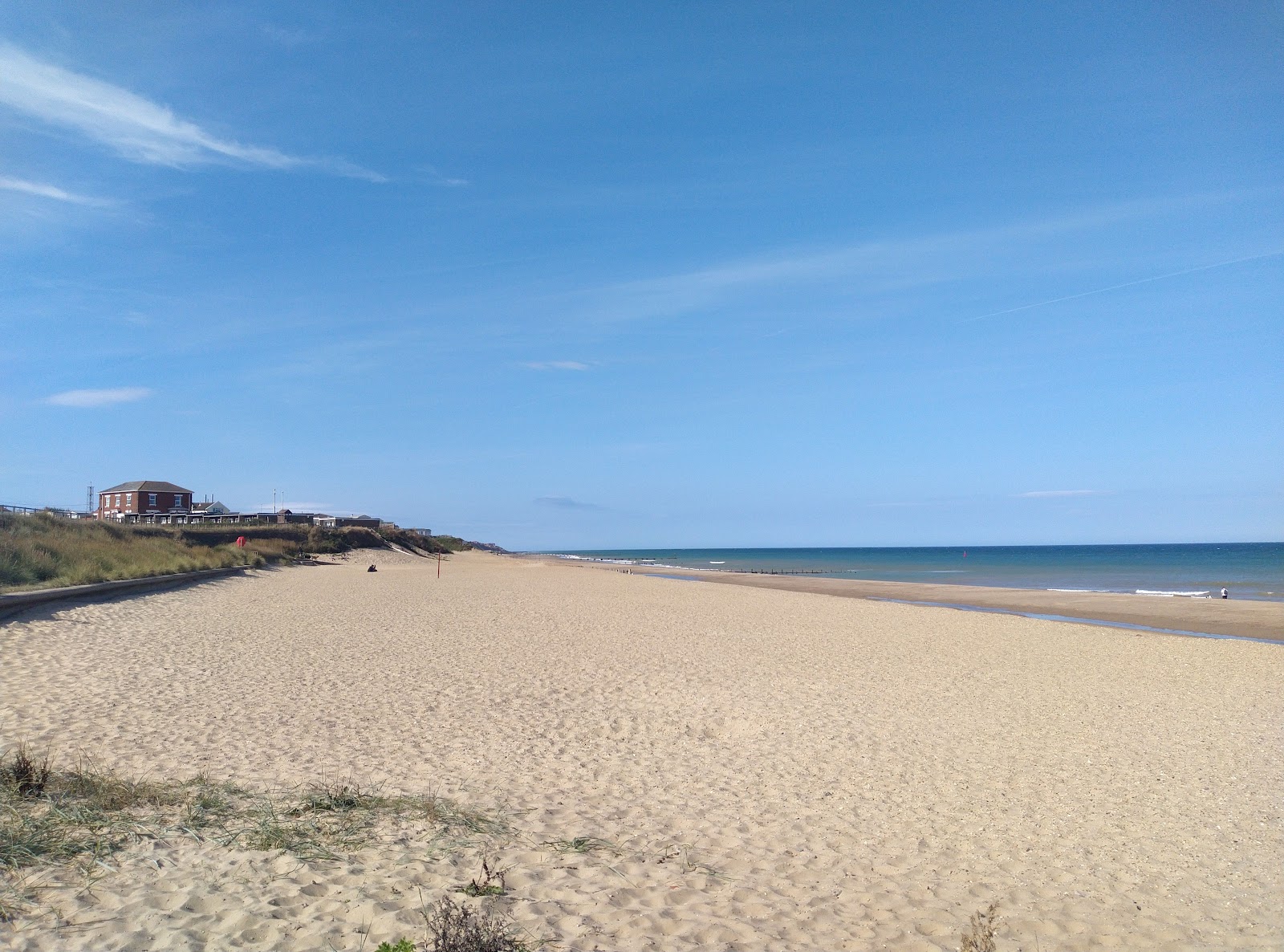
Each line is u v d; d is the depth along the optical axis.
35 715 8.68
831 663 14.63
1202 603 30.06
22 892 4.39
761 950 4.36
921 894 5.28
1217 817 6.88
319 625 17.88
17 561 19.56
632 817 6.55
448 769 7.61
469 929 4.02
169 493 81.94
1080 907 5.16
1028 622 22.38
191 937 4.02
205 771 7.04
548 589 33.19
